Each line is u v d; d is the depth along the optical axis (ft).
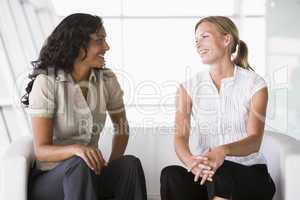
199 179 5.98
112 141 7.08
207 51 6.52
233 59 6.82
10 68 12.09
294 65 14.15
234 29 6.57
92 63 6.31
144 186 5.83
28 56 15.47
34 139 5.89
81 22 6.18
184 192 5.79
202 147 6.50
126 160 5.90
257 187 5.67
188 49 24.43
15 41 13.38
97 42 6.29
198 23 6.70
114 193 5.95
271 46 14.83
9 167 5.55
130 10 24.64
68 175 5.27
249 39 23.56
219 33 6.50
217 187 5.52
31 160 6.13
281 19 14.67
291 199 5.66
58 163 5.88
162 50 24.45
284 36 14.55
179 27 24.64
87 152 5.40
